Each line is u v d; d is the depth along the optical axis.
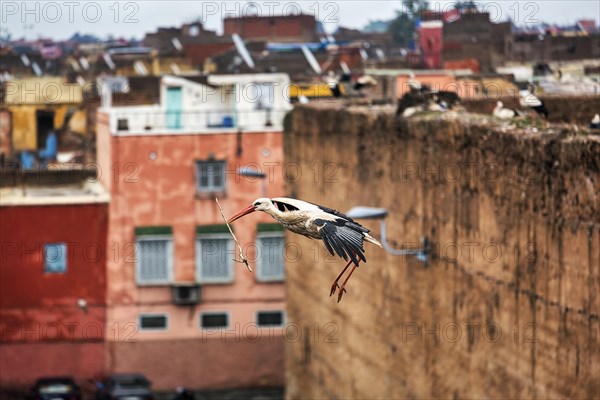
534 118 28.78
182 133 53.44
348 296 37.69
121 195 53.44
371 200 35.53
